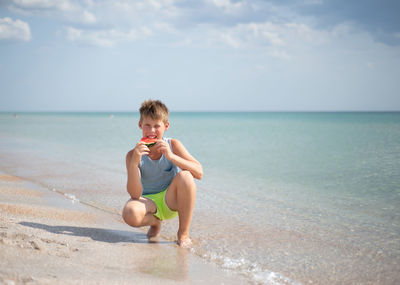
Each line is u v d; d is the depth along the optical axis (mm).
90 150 12625
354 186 6477
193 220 4215
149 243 3268
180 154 3406
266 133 24781
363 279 2594
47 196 5133
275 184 6711
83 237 3223
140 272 2424
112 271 2350
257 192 5949
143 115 3312
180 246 3229
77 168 8242
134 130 28078
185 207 3219
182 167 3236
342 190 6117
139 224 3211
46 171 7672
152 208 3264
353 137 19656
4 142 15867
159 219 3420
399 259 3008
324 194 5785
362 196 5645
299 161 10039
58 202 4754
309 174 7824
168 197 3297
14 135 21219
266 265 2830
